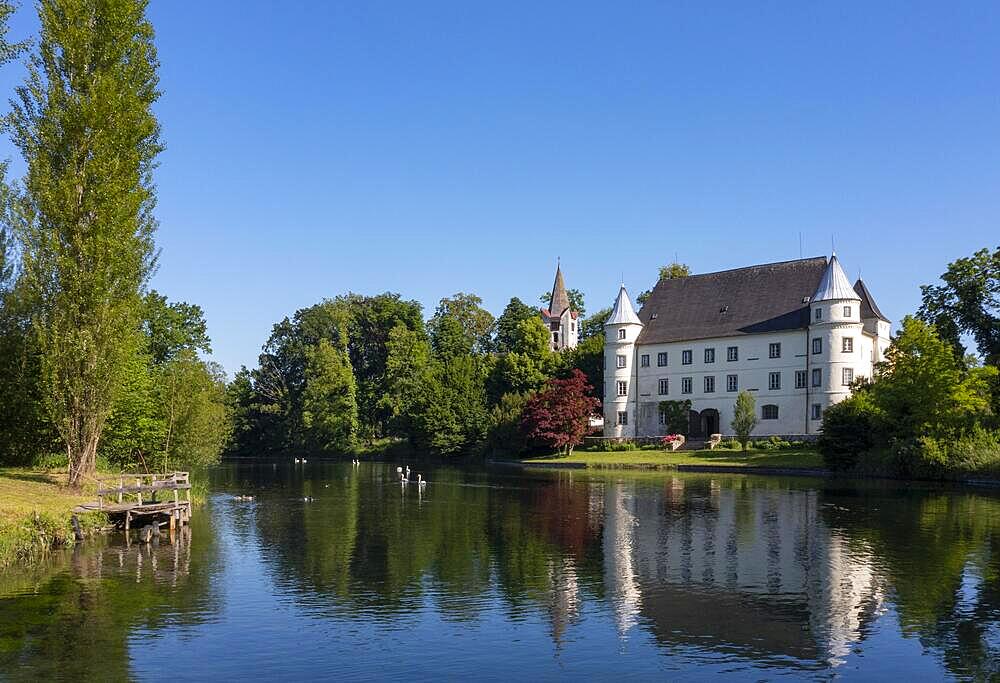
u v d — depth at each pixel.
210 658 14.84
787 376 79.56
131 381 45.56
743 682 13.59
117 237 34.88
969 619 17.25
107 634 16.33
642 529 30.38
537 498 43.25
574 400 83.12
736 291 87.25
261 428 116.88
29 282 34.66
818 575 21.59
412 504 40.81
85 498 32.84
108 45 35.81
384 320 123.31
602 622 17.19
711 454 73.19
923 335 55.56
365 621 17.31
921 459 52.31
